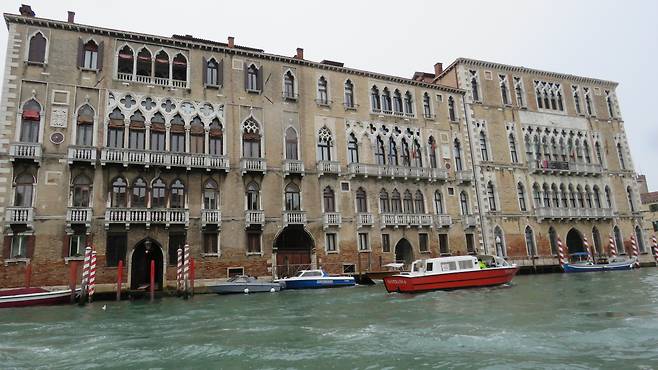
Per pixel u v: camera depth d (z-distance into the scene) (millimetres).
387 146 31000
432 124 33125
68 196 21719
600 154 39906
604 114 41344
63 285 20922
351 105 30594
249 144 26641
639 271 32375
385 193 29906
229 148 25812
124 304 19094
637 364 8023
